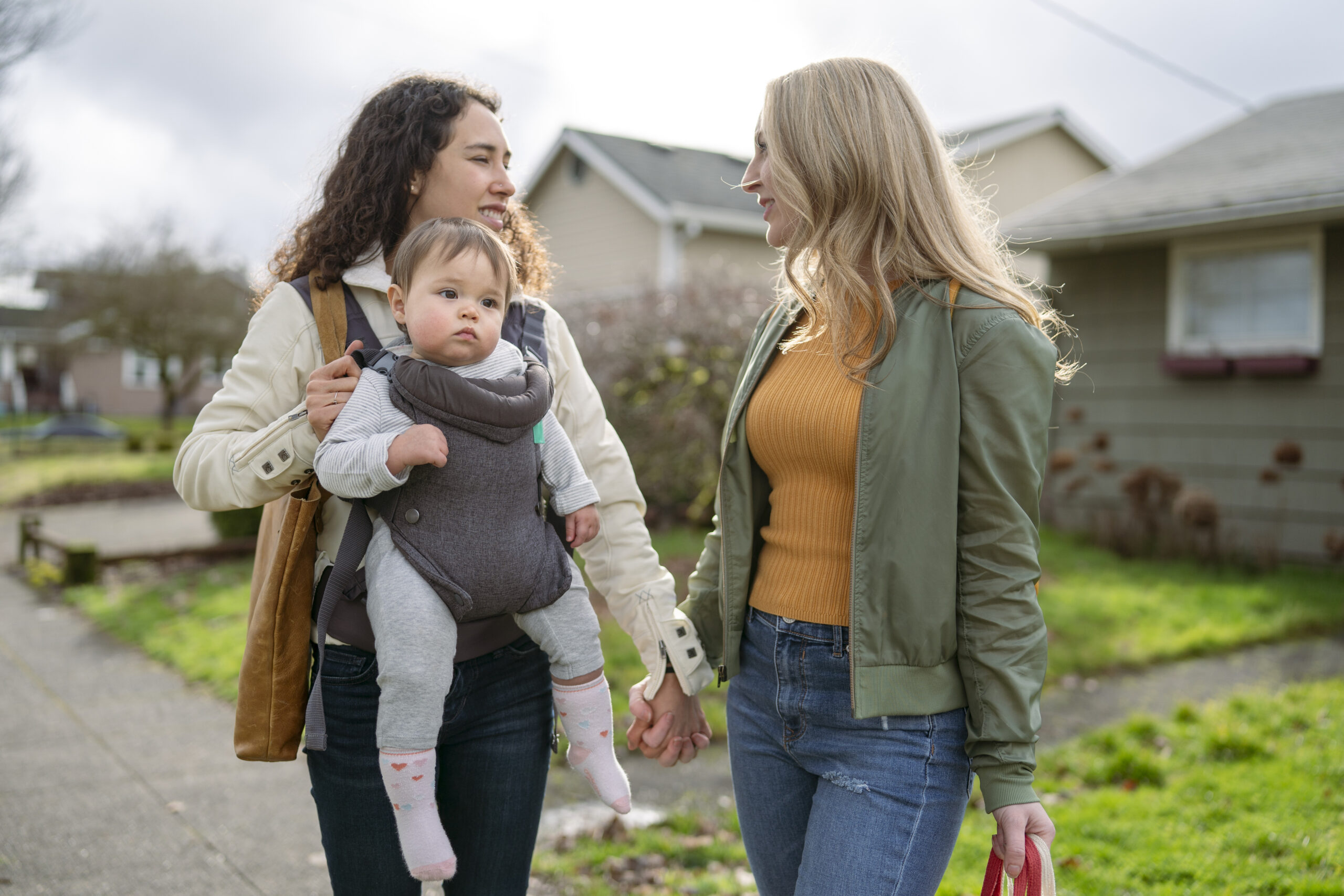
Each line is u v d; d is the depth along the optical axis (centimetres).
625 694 505
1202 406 966
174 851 358
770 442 187
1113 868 323
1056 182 1902
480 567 162
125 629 704
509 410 164
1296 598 740
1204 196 940
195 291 2425
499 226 192
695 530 876
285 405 175
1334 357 888
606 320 850
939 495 166
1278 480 898
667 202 1421
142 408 3819
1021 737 163
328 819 175
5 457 2098
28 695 556
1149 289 1003
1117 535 931
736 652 195
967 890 308
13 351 3797
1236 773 404
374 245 183
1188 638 635
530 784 186
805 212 181
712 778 428
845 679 177
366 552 166
